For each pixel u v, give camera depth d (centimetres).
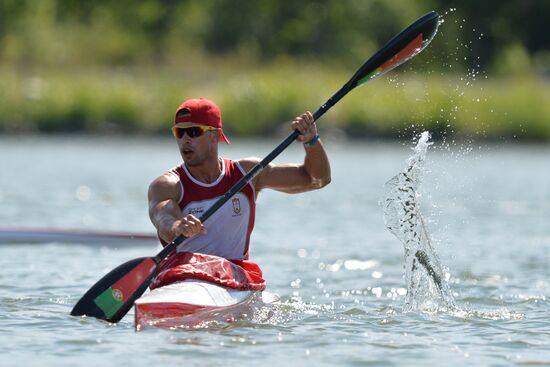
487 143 10994
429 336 2545
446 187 6800
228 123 11094
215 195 2758
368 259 4022
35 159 8669
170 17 16138
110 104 11244
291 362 2236
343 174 8044
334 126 11106
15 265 3691
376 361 2264
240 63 14200
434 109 10744
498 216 5484
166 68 13450
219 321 2598
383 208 3061
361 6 16562
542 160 9856
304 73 12712
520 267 3831
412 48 3039
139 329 2512
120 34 14450
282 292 3247
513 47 17575
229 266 2736
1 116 11019
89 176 7412
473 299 3138
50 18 14450
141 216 5325
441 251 4225
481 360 2294
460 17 18412
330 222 5234
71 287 3247
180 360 2231
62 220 5053
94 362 2211
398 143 11119
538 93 11994
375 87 11619
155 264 2670
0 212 5272
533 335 2572
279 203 6128
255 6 16288
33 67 12675
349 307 2970
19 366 2181
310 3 16400
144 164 8525
